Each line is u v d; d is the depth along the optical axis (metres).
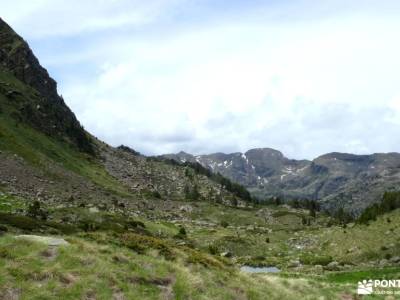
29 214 78.75
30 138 155.00
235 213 175.25
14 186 105.38
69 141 190.88
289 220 172.62
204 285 28.66
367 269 67.25
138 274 26.39
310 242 118.31
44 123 181.75
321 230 136.75
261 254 108.25
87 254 26.42
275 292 33.78
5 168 115.06
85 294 22.55
